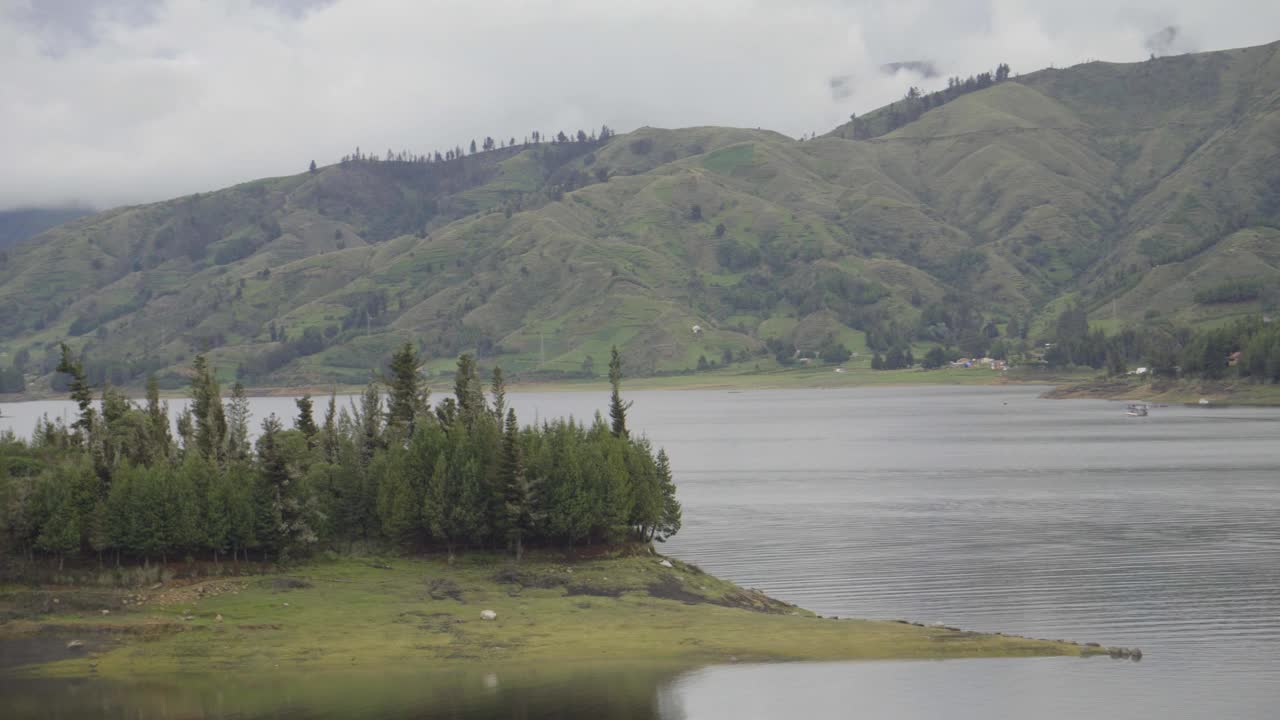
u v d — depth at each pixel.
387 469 103.00
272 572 93.19
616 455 106.25
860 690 71.50
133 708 66.06
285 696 68.38
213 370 112.88
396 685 70.75
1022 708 68.62
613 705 67.75
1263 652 81.25
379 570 96.50
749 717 65.75
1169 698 70.94
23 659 73.44
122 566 89.19
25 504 86.81
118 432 99.69
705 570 115.50
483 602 88.62
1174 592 101.00
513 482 99.81
